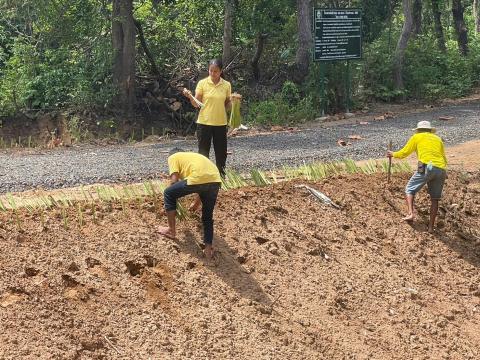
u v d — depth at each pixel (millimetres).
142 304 6375
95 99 18234
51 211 7363
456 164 12602
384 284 8344
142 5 20719
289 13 22016
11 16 20422
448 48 31406
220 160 9148
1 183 9531
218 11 21984
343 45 19891
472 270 9500
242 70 21734
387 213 9938
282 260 7887
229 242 7754
